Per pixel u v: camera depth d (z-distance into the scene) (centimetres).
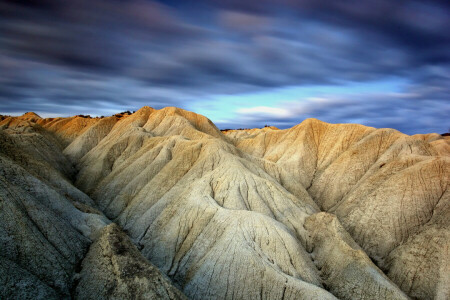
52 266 2433
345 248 3400
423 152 5816
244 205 4084
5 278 2048
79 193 4822
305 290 2756
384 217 4306
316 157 7662
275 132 9456
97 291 2309
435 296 3045
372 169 5847
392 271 3591
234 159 5097
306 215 4338
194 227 3809
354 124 7838
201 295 2945
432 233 3584
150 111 10800
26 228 2486
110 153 7444
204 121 9956
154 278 2375
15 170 3275
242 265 3016
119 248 2688
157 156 6322
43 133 9538
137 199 5262
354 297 2942
